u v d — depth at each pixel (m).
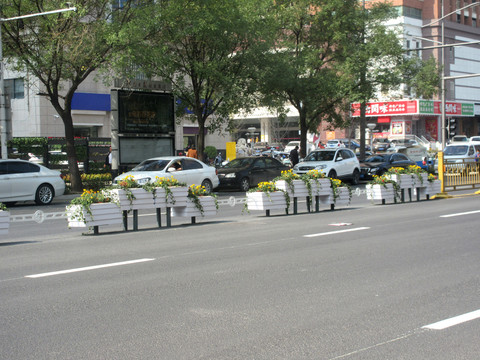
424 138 74.12
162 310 6.80
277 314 6.60
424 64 36.41
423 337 5.76
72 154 27.23
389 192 19.73
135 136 28.66
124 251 10.90
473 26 84.69
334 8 34.56
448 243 11.44
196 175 24.05
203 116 31.97
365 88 34.91
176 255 10.38
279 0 34.66
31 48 25.05
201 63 28.36
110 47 24.72
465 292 7.58
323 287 7.88
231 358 5.20
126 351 5.41
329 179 18.05
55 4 23.98
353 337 5.77
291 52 34.84
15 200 21.17
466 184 23.67
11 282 8.33
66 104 26.73
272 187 16.55
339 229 13.55
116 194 13.59
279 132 80.94
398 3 74.44
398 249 10.80
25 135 43.97
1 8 23.62
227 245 11.47
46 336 5.87
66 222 16.70
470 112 80.88
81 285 8.09
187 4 26.30
